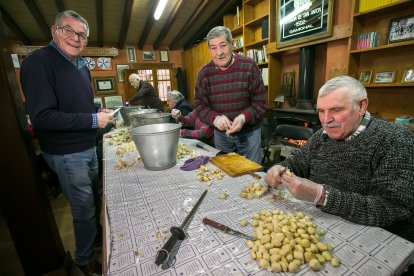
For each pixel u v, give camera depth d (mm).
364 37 2396
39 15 4027
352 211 688
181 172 1175
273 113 3391
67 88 1325
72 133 1334
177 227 670
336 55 2758
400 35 2182
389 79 2336
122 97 6477
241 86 1638
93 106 1556
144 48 6586
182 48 6996
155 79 6547
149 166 1217
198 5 4520
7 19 4070
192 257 587
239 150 1842
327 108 809
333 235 645
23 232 1365
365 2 2318
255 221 709
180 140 1920
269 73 3598
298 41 2998
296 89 3527
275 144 3021
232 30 4402
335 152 884
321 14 2680
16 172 1284
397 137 758
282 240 597
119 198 925
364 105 813
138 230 707
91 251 1524
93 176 1616
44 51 1255
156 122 1705
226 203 847
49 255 1454
